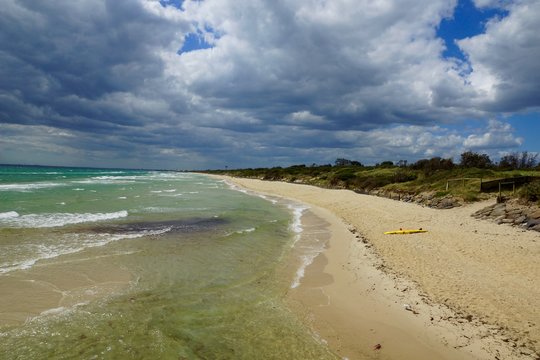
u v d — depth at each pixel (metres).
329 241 16.16
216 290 9.57
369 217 23.02
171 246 14.00
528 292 9.41
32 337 6.71
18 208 21.48
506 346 6.84
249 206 29.23
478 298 9.04
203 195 38.66
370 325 7.75
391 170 55.91
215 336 7.10
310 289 9.94
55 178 61.66
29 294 8.61
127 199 29.95
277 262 12.54
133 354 6.32
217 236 16.25
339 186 54.78
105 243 13.87
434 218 21.69
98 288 9.23
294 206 30.34
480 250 13.66
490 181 28.12
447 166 44.44
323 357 6.47
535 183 23.05
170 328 7.33
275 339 7.07
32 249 12.48
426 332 7.42
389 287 9.94
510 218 19.73
